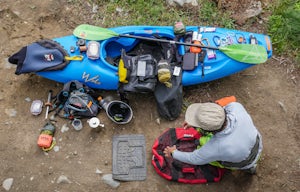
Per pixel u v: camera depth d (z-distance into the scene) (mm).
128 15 3957
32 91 3568
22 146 3354
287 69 3807
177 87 3404
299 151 3441
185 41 3551
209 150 2754
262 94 3684
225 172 3336
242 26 3982
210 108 2568
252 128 2730
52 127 3377
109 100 3557
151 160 3363
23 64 3342
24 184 3223
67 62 3344
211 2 4039
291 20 3887
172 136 3387
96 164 3324
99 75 3383
